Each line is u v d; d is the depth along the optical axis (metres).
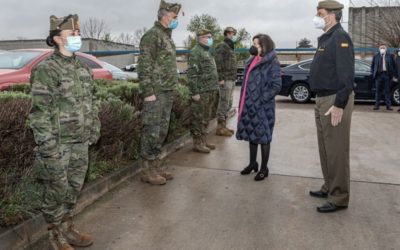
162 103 4.97
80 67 3.29
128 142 5.56
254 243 3.59
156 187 4.99
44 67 2.99
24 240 3.46
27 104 4.04
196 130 6.57
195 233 3.78
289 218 4.12
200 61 6.29
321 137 4.52
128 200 4.57
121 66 27.42
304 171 5.70
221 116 7.93
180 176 5.42
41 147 2.99
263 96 5.17
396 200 4.63
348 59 3.98
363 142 7.52
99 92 5.72
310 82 4.35
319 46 4.27
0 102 4.02
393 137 7.96
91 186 4.51
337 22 4.20
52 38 3.11
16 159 3.82
